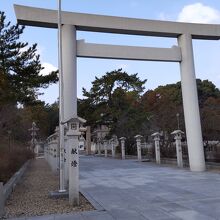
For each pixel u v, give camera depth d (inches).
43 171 799.1
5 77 811.4
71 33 625.9
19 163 743.1
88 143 2118.6
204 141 846.5
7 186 429.7
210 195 394.6
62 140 435.5
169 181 547.8
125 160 1246.9
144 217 293.7
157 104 1622.8
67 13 629.6
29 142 1786.4
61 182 429.4
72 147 366.6
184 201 362.3
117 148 1656.0
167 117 1118.4
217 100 1418.6
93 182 569.9
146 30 695.1
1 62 839.7
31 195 434.0
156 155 999.0
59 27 464.8
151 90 1962.4
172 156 1039.0
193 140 711.7
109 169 841.5
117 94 1674.5
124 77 1721.2
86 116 1791.3
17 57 853.2
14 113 1136.8
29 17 597.9
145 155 1298.0
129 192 444.5
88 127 2047.2
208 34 746.2
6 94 811.4
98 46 658.2
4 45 845.8
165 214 302.5
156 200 376.2
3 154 611.5
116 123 1611.7
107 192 449.4
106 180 596.7
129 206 346.3
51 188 493.7
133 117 1501.0
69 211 330.0
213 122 809.5
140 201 374.0
